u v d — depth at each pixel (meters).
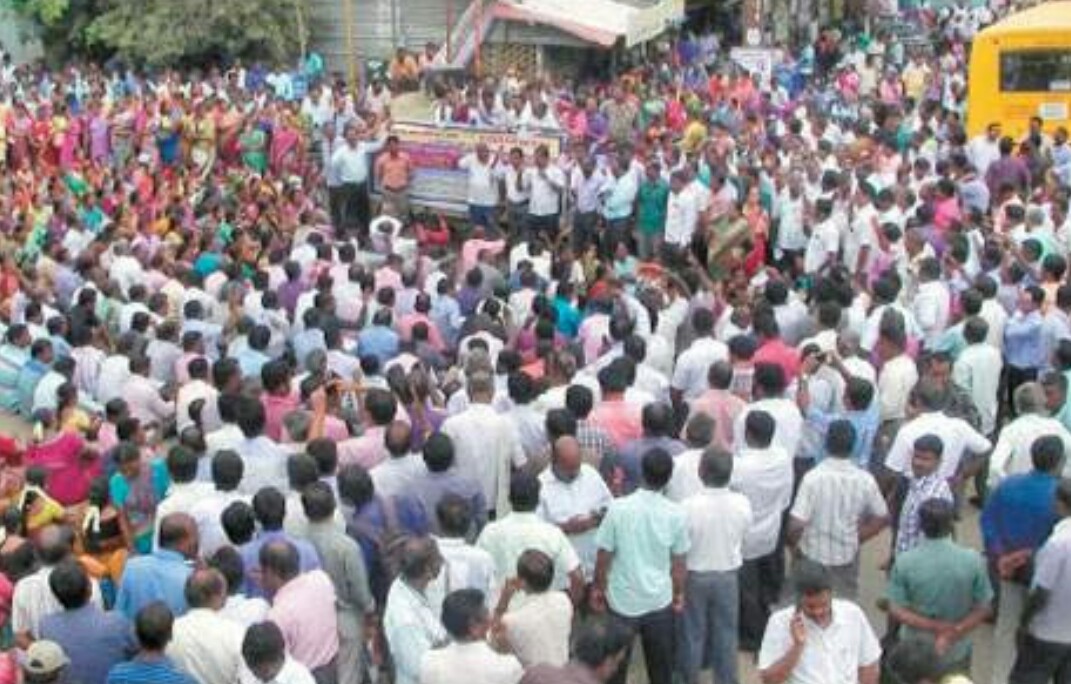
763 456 8.89
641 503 8.16
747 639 9.49
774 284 12.14
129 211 18.70
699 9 36.31
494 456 9.48
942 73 28.30
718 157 18.58
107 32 32.84
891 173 17.91
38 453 10.83
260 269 15.81
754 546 9.02
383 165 20.64
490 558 7.80
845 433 8.59
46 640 7.18
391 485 8.72
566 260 16.02
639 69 30.61
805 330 11.97
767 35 36.41
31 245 17.72
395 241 17.48
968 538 10.99
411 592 7.43
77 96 28.09
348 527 8.48
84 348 13.50
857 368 10.17
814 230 15.56
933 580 7.48
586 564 8.66
